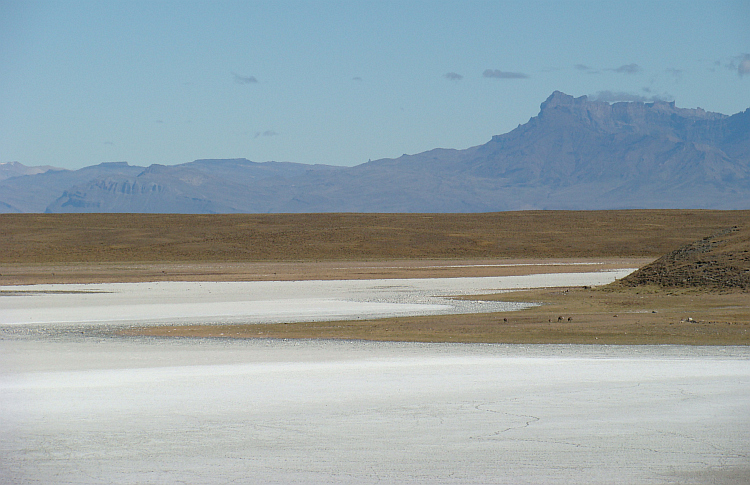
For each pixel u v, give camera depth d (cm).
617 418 1734
